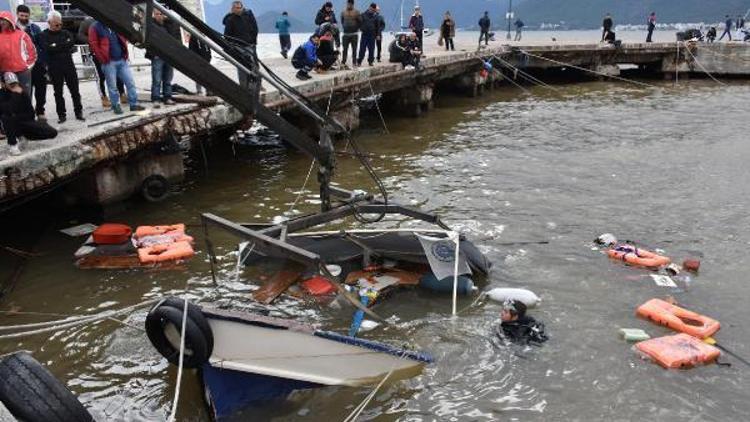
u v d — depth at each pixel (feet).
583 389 19.70
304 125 53.26
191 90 46.16
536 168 47.11
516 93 97.91
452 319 24.17
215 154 51.67
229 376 18.38
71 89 33.27
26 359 14.97
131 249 29.53
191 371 20.77
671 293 26.35
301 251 21.91
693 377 20.29
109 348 22.11
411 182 43.24
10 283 26.71
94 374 20.62
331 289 25.67
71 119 34.53
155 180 37.24
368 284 26.22
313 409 18.79
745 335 22.97
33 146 28.50
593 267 28.94
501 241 32.14
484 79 95.45
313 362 19.03
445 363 21.16
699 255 30.45
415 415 18.53
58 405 14.47
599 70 114.83
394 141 58.23
